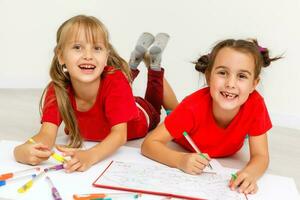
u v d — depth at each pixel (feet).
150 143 3.71
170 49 6.87
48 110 3.85
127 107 3.88
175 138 3.90
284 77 6.09
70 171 3.18
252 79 3.53
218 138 3.83
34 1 7.18
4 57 7.32
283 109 6.16
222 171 3.48
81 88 3.85
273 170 4.00
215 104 3.63
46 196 2.75
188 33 6.72
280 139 5.29
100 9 7.21
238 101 3.50
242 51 3.45
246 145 4.57
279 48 6.07
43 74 7.51
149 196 2.83
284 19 5.98
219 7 6.41
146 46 5.07
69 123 3.96
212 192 2.93
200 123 3.74
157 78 5.04
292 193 3.12
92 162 3.35
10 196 2.72
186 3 6.64
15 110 5.65
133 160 3.62
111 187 2.91
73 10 7.25
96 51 3.65
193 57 6.75
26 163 3.34
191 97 3.79
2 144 3.82
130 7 7.05
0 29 7.22
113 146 3.64
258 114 3.67
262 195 3.02
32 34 7.32
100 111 3.99
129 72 4.50
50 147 3.67
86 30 3.58
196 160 3.28
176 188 2.94
